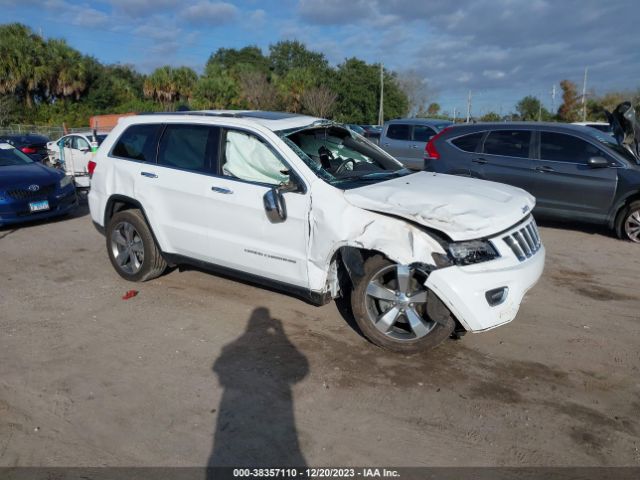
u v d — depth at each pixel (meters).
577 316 4.98
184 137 5.30
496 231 3.86
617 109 7.64
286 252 4.52
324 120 5.33
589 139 7.90
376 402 3.61
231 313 5.08
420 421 3.41
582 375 3.94
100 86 48.31
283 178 4.71
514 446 3.17
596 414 3.46
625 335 4.59
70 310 5.21
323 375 3.95
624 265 6.57
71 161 15.41
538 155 8.24
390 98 57.19
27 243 7.84
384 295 4.12
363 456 3.10
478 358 4.19
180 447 3.18
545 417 3.44
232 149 4.98
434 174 5.20
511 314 3.96
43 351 4.36
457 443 3.20
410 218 3.89
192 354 4.30
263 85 48.50
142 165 5.53
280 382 3.87
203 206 5.00
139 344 4.48
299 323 4.84
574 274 6.22
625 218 7.67
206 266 5.25
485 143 8.75
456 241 3.76
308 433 3.30
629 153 7.82
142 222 5.65
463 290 3.77
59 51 44.06
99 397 3.70
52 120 42.66
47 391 3.77
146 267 5.70
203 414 3.50
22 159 10.06
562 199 8.04
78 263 6.76
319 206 4.27
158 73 48.31
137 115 5.87
